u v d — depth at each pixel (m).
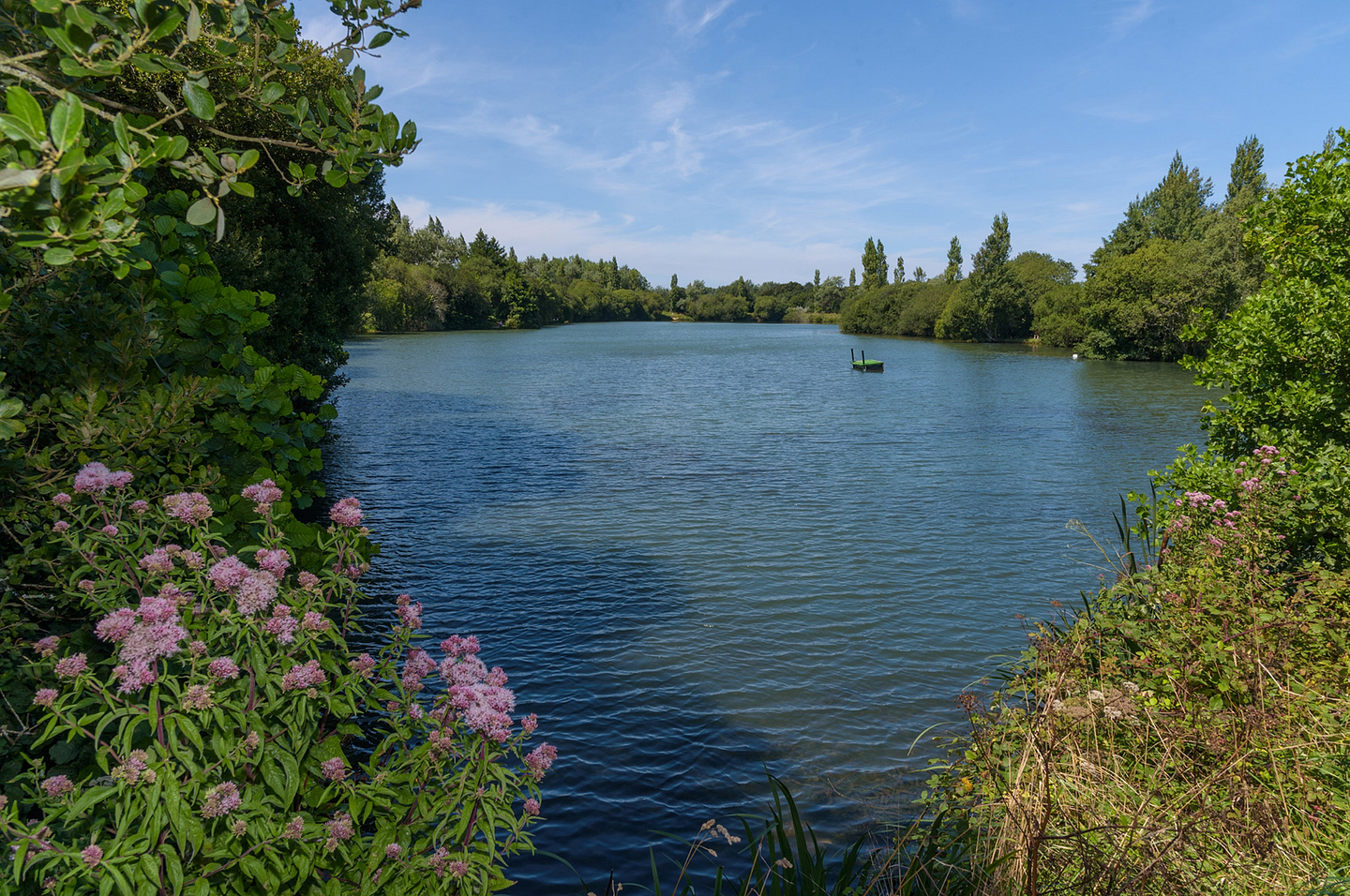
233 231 19.09
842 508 18.52
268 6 3.88
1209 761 5.43
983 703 9.03
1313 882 4.12
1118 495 19.91
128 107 3.55
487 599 12.57
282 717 3.29
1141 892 3.92
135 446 5.01
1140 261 69.81
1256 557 6.96
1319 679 5.84
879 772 7.83
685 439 28.44
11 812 2.83
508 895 6.14
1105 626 7.46
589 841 6.83
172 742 2.96
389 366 59.47
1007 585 13.34
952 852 4.80
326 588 4.09
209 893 2.88
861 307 134.50
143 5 2.77
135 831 2.96
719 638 11.12
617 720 8.89
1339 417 8.57
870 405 38.91
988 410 37.03
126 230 2.69
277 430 6.06
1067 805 4.61
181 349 5.94
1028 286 103.75
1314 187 9.35
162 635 2.98
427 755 3.59
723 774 7.84
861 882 4.81
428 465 23.48
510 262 142.88
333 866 3.36
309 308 24.09
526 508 18.42
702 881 6.32
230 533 5.04
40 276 4.89
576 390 44.94
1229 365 9.79
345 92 4.44
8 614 3.94
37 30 3.16
